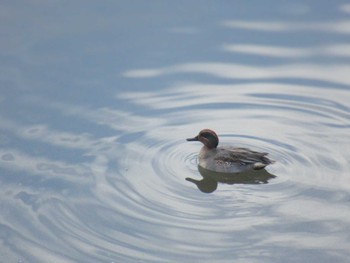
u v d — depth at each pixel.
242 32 25.06
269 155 18.42
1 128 19.62
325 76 22.55
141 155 18.47
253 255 14.49
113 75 22.58
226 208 16.19
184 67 23.08
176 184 17.27
